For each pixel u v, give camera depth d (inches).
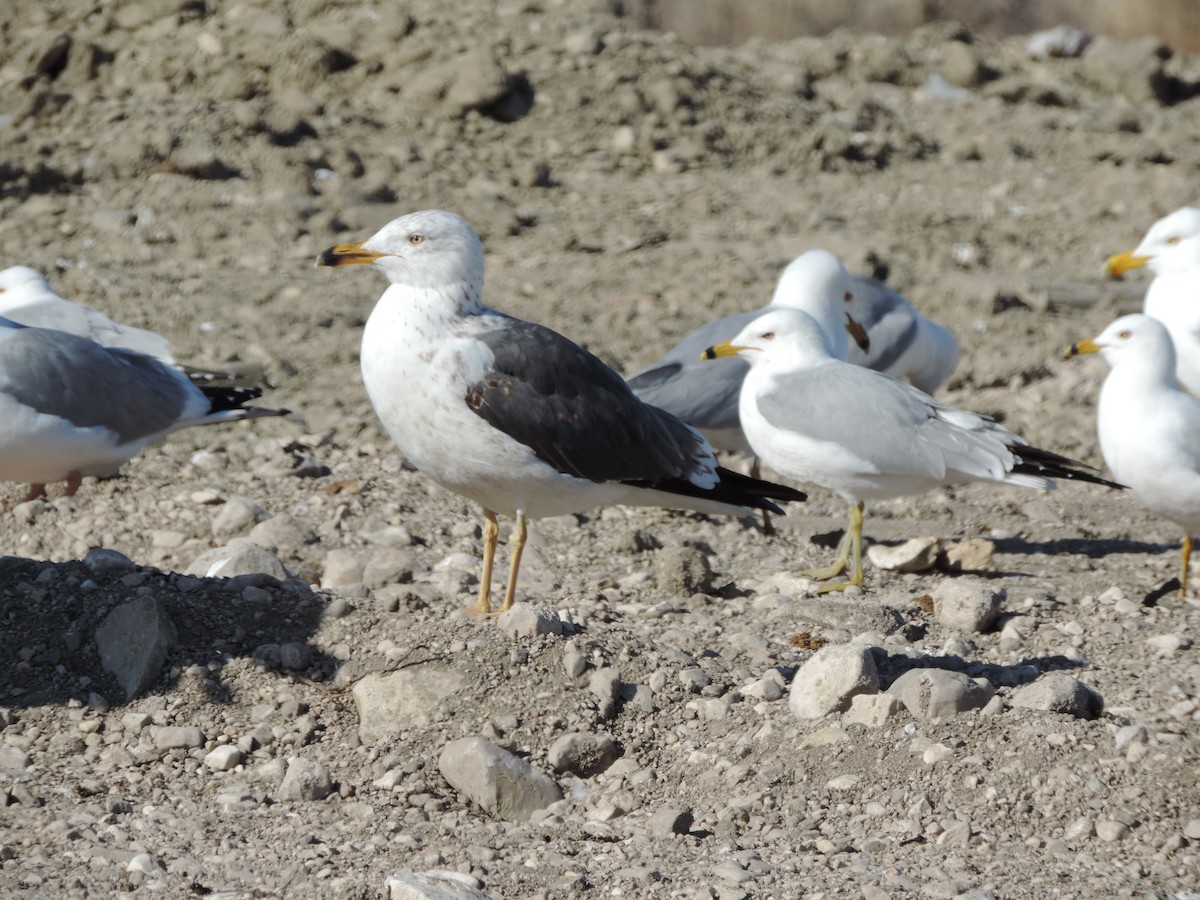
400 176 888.9
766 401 472.4
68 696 343.3
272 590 378.6
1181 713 334.3
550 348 367.6
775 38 1486.2
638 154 983.0
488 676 341.4
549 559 474.9
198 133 893.2
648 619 411.2
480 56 997.2
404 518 496.1
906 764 313.4
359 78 1008.2
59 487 499.2
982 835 292.8
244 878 273.1
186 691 343.9
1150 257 661.9
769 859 284.2
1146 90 1227.9
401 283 362.0
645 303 748.6
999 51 1294.3
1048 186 995.3
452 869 276.7
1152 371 442.3
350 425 581.3
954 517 538.3
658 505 403.2
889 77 1200.2
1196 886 276.2
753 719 337.7
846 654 336.8
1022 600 433.7
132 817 298.7
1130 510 544.7
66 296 713.0
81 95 950.4
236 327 685.3
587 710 337.1
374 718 335.0
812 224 886.4
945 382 688.4
